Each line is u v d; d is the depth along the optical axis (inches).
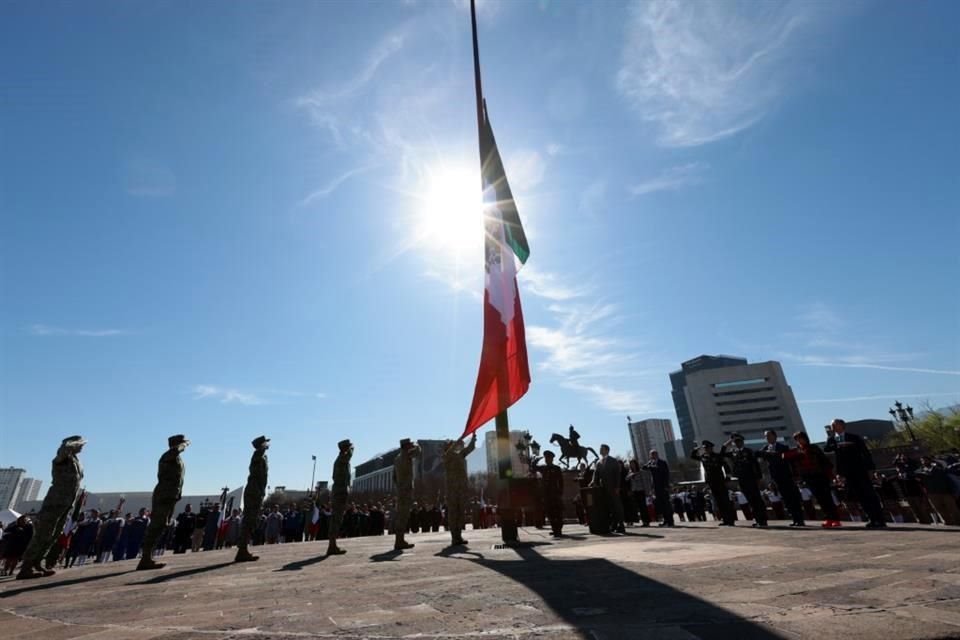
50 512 302.7
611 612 110.4
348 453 393.4
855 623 89.6
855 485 348.2
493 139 406.6
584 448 729.0
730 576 151.3
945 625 86.4
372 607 134.3
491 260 372.5
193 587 201.9
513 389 342.0
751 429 5935.0
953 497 401.1
